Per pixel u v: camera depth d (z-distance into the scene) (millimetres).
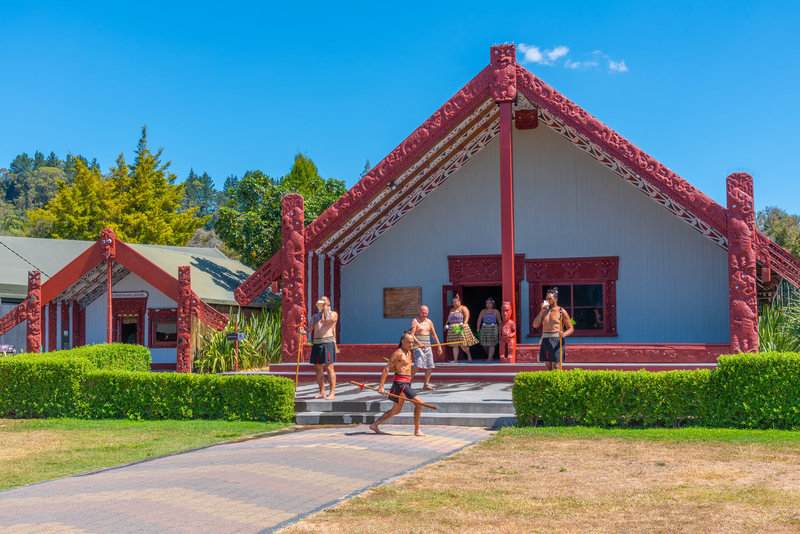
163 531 4969
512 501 5742
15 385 12219
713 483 6219
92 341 20625
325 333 11648
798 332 14852
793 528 4840
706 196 13836
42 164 188250
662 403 9328
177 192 50062
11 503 5996
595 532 4863
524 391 9734
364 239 19281
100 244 18000
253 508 5582
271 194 26484
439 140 15734
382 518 5262
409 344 9375
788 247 35938
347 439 8977
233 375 11359
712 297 16703
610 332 17250
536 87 15047
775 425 9102
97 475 7223
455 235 18625
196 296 17312
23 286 21656
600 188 17625
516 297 17906
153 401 11562
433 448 8344
